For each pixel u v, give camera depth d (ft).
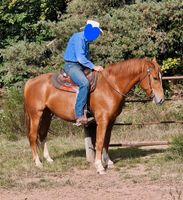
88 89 37.29
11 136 50.72
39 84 39.55
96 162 37.50
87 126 39.68
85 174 37.29
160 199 30.35
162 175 36.04
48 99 39.09
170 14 58.70
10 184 34.58
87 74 37.55
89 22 37.22
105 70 37.76
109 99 37.22
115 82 37.42
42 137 41.14
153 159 40.78
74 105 38.06
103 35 59.00
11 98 53.83
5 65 63.26
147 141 44.42
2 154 43.83
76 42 37.01
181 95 60.85
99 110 37.35
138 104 57.52
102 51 58.80
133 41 58.80
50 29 61.57
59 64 60.80
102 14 61.67
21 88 60.03
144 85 37.32
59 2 69.05
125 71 37.37
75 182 34.91
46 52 63.41
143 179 35.19
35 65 63.26
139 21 59.11
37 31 69.56
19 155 43.21
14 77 63.46
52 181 35.37
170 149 41.37
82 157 42.11
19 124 51.62
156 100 36.96
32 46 62.23
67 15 62.90
